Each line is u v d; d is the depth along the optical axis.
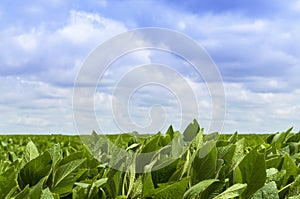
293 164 2.03
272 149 2.79
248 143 4.60
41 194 1.53
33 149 2.30
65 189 1.92
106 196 2.01
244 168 1.79
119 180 1.96
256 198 1.55
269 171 1.97
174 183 1.59
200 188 1.62
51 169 1.95
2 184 1.60
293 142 3.19
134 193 1.84
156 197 1.61
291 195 1.74
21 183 1.90
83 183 1.97
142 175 1.94
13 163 2.38
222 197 1.62
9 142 8.38
